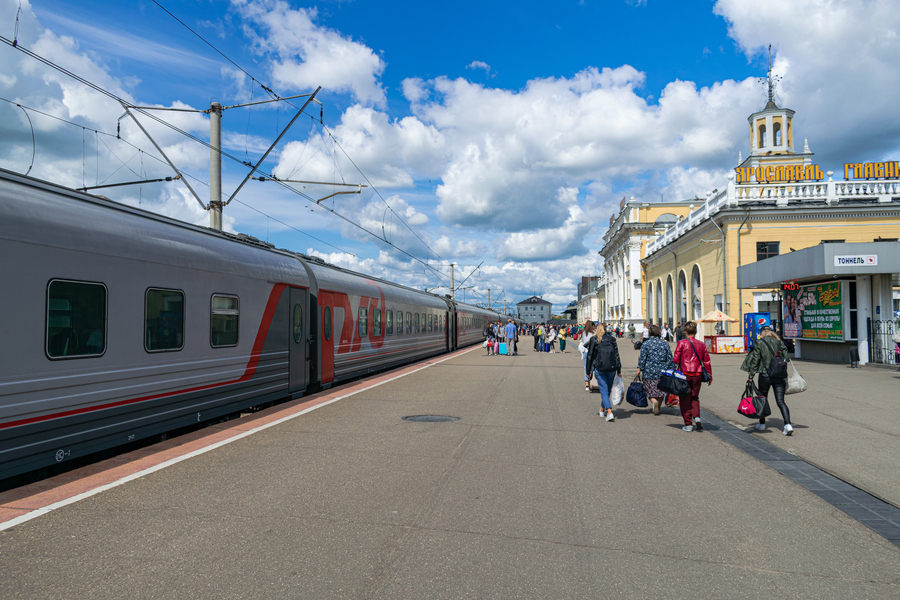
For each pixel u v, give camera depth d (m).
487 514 4.93
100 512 4.81
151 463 6.46
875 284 19.45
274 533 4.40
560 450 7.45
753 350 8.74
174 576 3.64
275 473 6.09
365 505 5.10
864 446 7.77
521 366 21.70
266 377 10.48
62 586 3.48
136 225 7.34
